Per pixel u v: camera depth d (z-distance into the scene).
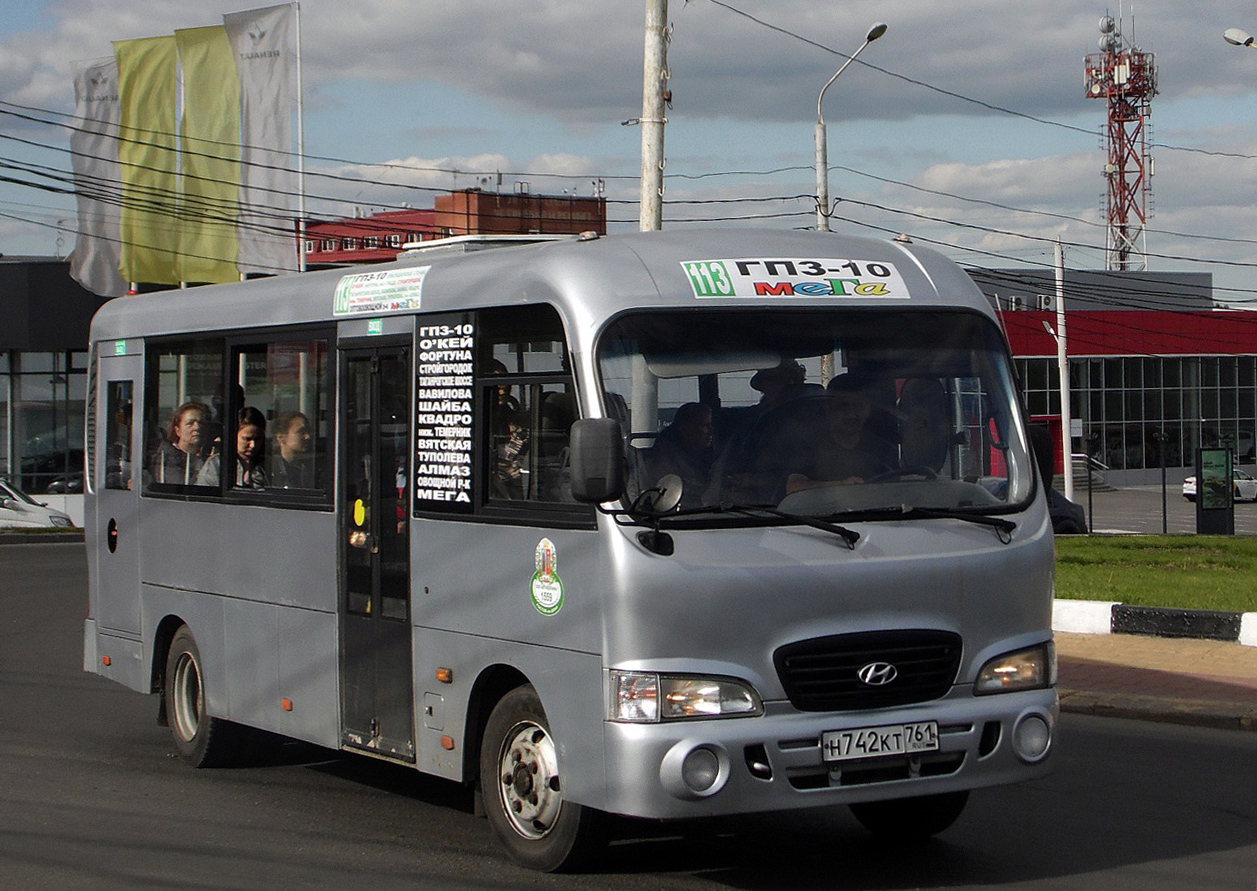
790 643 6.68
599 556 6.72
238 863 7.71
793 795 6.61
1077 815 8.66
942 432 7.32
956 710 6.91
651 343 6.96
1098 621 15.41
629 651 6.61
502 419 7.53
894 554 6.91
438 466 7.97
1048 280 76.25
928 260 7.78
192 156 36.06
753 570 6.65
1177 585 18.97
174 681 10.71
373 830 8.44
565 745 6.98
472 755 7.80
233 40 35.88
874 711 6.78
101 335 11.91
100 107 36.38
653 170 18.94
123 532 11.43
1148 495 69.06
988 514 7.26
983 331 7.61
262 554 9.59
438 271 8.15
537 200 78.06
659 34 18.89
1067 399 45.81
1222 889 7.09
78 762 10.55
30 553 31.06
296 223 36.06
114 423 11.67
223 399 10.12
